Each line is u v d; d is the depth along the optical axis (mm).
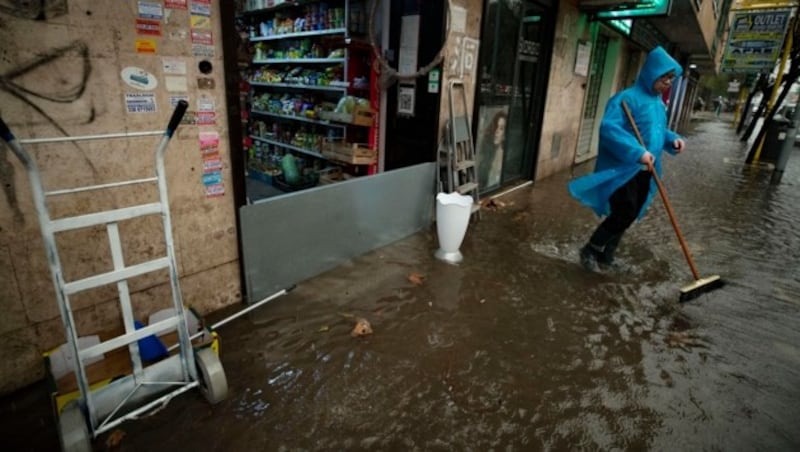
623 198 3318
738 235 4664
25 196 1753
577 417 1983
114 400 1718
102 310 2104
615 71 8719
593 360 2402
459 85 4113
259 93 6234
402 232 3904
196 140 2244
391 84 4234
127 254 2119
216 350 1971
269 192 4816
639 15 5969
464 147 4355
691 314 2959
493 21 4461
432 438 1818
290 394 2018
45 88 1705
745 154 11312
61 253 1906
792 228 4969
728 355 2523
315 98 5188
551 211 5102
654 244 4289
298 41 5328
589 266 3615
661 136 3361
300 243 2939
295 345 2371
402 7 4004
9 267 1780
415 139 4227
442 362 2309
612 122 3234
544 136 6336
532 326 2701
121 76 1901
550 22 5594
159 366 1808
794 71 10852
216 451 1702
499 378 2213
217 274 2549
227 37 2217
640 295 3184
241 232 2543
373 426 1862
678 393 2182
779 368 2426
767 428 1985
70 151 1824
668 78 3180
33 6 1612
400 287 3072
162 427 1792
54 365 1732
